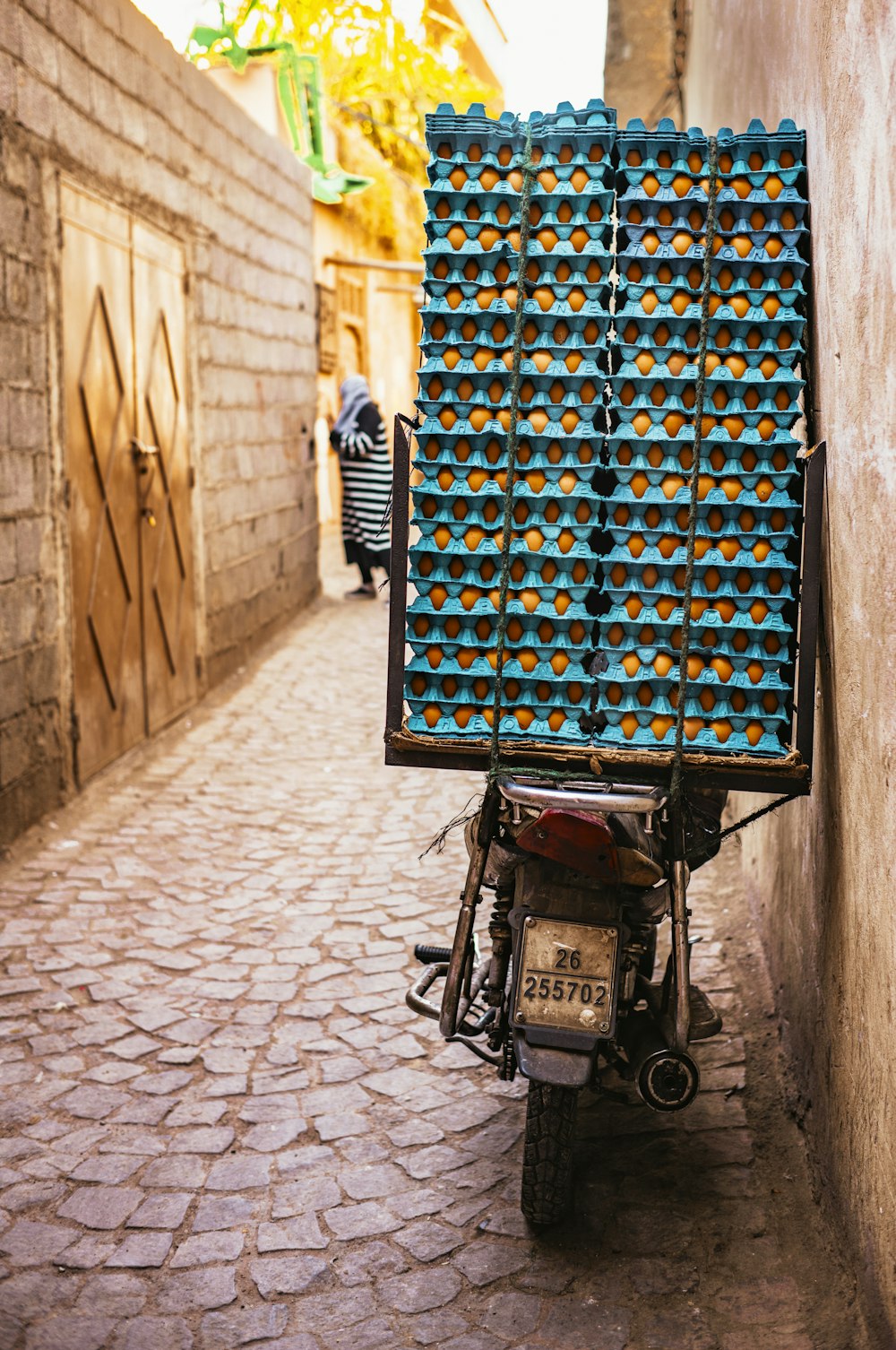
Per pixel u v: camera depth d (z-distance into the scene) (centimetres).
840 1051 260
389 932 433
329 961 409
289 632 1002
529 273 265
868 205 230
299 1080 334
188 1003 377
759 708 265
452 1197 283
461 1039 296
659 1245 266
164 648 703
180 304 734
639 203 265
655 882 264
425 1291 252
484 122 263
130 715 647
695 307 264
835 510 262
